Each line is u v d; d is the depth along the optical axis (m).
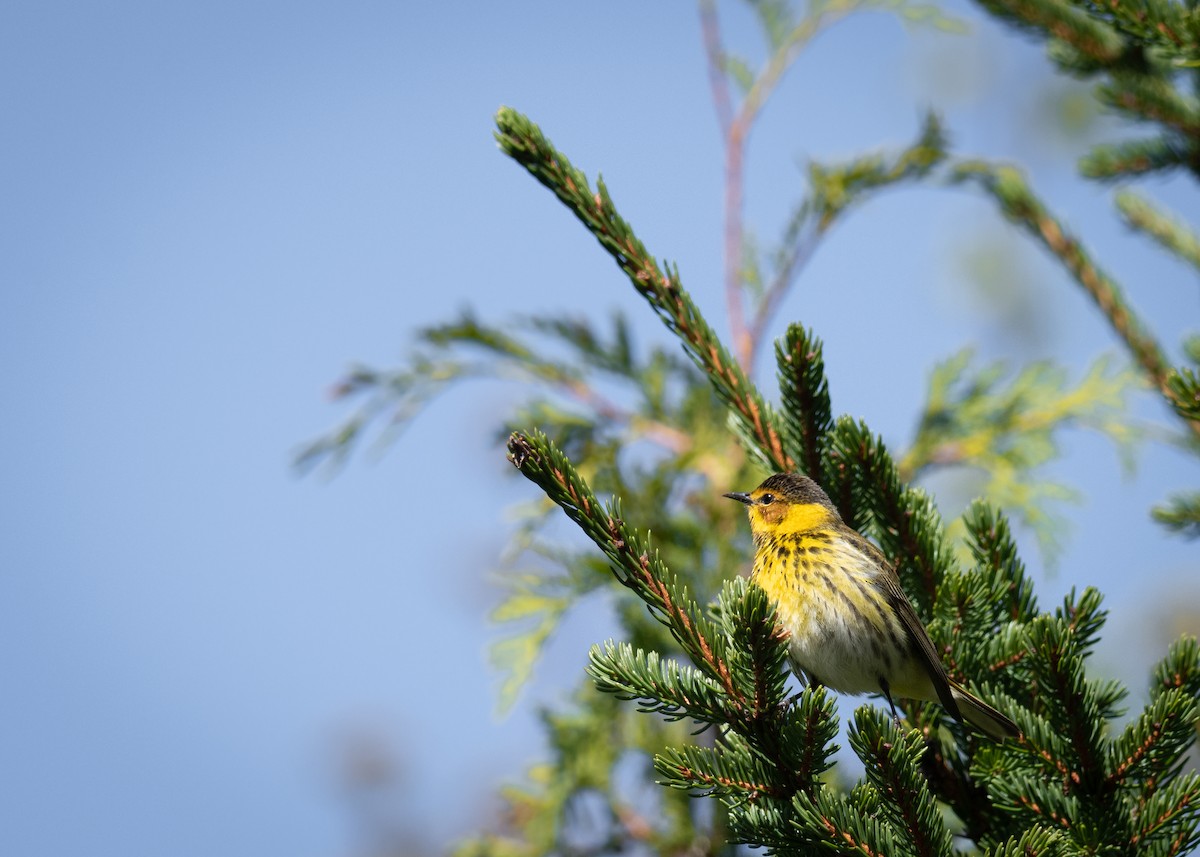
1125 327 12.57
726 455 16.34
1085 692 7.38
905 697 9.88
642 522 15.71
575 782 14.91
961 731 8.69
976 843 8.33
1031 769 7.55
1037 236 13.00
